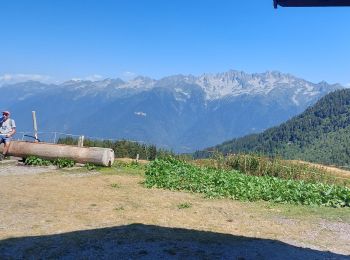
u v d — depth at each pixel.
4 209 13.04
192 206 15.23
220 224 12.65
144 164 27.78
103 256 9.06
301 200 17.56
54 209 13.45
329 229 12.83
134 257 9.08
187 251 9.66
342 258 9.89
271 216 14.24
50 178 20.11
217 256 9.44
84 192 16.89
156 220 12.65
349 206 17.16
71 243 9.88
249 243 10.66
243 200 17.22
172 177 21.09
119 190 17.92
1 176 19.95
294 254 9.95
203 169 25.27
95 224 11.80
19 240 9.99
